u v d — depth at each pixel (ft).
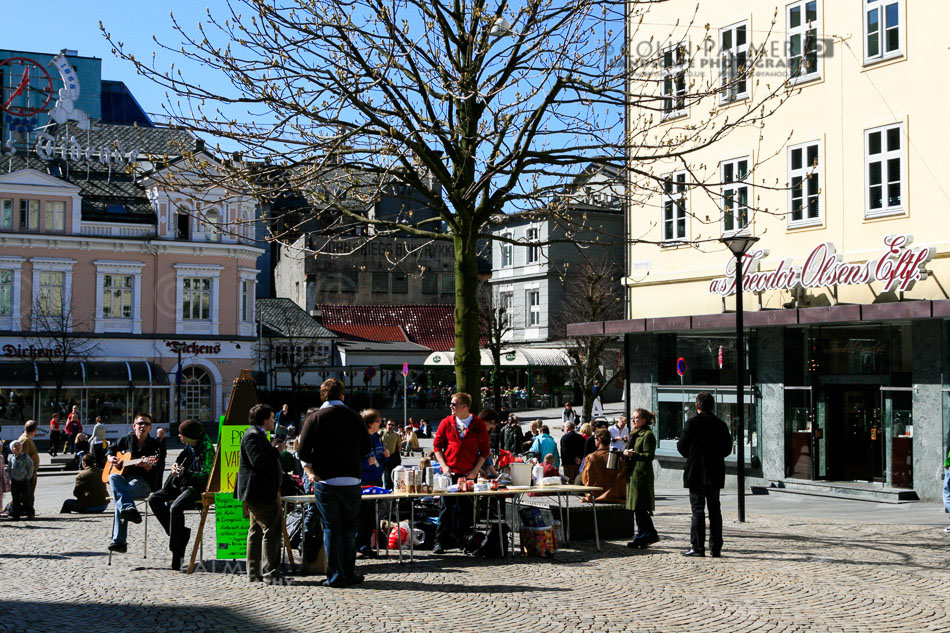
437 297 267.59
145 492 43.62
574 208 52.70
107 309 189.67
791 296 80.59
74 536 54.39
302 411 190.60
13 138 229.04
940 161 71.00
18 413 173.58
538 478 47.39
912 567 39.37
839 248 77.97
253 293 201.77
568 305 204.85
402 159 46.75
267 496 36.45
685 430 42.96
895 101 74.13
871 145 75.97
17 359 179.63
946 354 69.67
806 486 78.28
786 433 81.15
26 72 248.73
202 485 41.60
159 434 45.21
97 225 189.37
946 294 69.62
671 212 92.63
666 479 92.17
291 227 50.37
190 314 195.52
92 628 28.94
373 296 261.65
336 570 35.32
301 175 45.21
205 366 195.11
